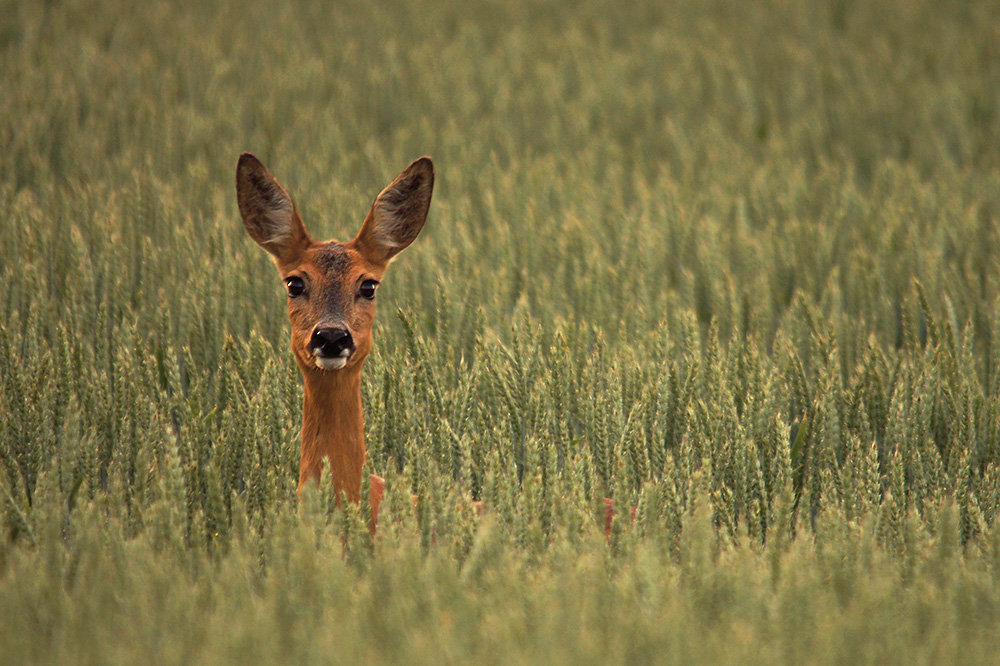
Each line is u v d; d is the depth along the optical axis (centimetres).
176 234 1538
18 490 919
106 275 1373
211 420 1052
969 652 701
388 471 929
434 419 1023
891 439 1070
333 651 646
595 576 742
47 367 1067
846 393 1120
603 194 2038
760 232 1838
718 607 750
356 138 2431
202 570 785
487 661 650
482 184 2034
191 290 1330
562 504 862
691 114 2881
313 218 1655
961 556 842
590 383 1088
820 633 684
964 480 980
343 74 2991
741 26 3753
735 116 2803
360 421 956
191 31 3066
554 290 1509
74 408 993
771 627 709
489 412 1116
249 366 1143
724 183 2175
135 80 2594
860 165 2489
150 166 1977
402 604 713
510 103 2814
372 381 1175
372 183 2152
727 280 1462
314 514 827
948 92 2739
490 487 892
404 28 3569
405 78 2983
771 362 1262
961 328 1409
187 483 960
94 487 977
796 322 1342
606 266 1539
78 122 2284
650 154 2517
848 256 1706
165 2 3350
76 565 801
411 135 2469
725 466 1012
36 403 1034
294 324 950
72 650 674
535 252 1633
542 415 1081
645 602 739
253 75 2814
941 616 736
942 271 1504
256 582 823
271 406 1029
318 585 742
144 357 1115
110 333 1284
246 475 976
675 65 3306
